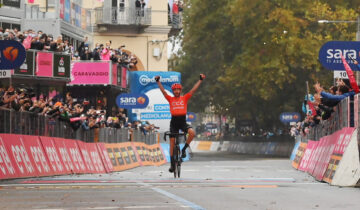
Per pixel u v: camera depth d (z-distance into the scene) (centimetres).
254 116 13888
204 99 13850
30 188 2703
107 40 10406
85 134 4819
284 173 4684
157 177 3869
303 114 11412
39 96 6556
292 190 2600
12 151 3428
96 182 3167
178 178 3659
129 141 6444
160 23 10550
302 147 5706
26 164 3562
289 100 11406
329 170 3191
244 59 10850
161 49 10562
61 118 4244
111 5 10238
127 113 8344
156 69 10575
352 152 2908
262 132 14200
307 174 4497
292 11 10550
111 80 7606
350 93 3497
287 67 10550
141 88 8300
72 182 3169
